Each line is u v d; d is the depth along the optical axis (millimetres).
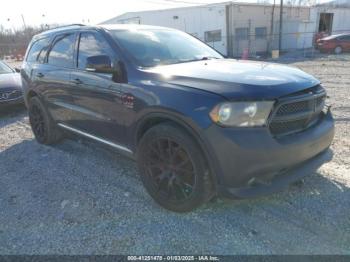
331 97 7957
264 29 28594
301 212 3021
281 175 2828
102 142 3932
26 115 7625
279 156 2641
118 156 4613
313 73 13484
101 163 4406
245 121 2570
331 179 3580
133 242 2746
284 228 2814
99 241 2777
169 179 3076
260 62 3793
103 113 3699
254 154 2570
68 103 4340
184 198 2988
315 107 3018
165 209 3191
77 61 4133
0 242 2826
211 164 2717
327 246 2572
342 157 4152
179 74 3053
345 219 2889
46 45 4977
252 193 2662
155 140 3086
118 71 3420
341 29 34094
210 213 3086
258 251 2559
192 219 3016
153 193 3250
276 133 2715
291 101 2713
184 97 2783
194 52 4117
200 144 2721
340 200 3176
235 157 2580
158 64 3506
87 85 3828
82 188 3723
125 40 3697
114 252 2637
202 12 26375
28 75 5250
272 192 2721
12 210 3346
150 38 3955
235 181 2641
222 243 2676
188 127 2754
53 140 5199
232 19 25625
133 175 3986
